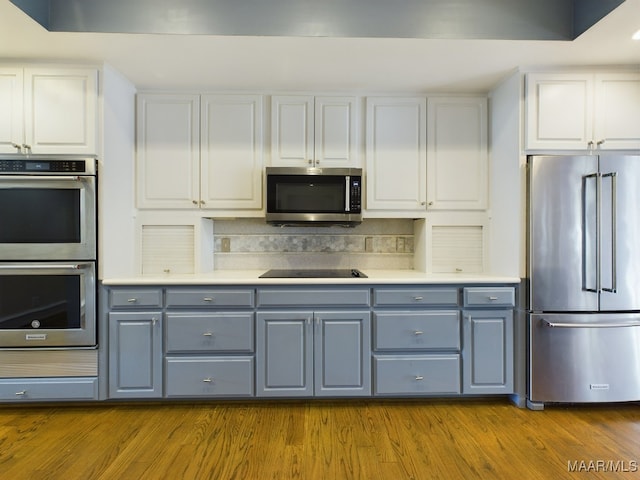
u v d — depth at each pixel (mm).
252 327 2336
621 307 2273
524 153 2342
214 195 2652
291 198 2561
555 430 2096
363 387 2354
